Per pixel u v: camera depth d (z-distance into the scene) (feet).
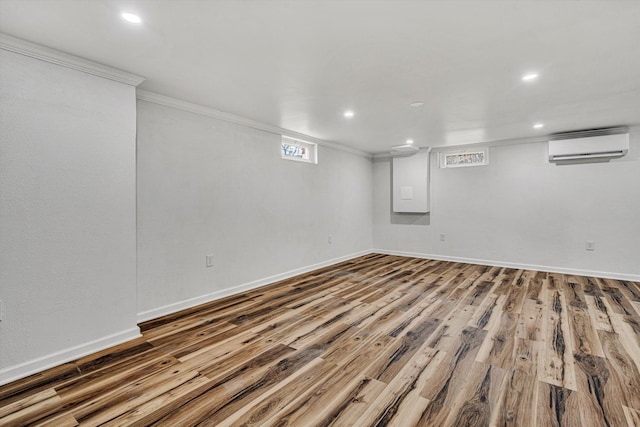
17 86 6.40
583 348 7.52
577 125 13.44
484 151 17.53
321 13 5.46
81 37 6.26
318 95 9.68
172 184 10.03
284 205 14.42
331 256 17.74
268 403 5.57
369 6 5.25
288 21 5.71
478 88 9.09
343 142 17.42
